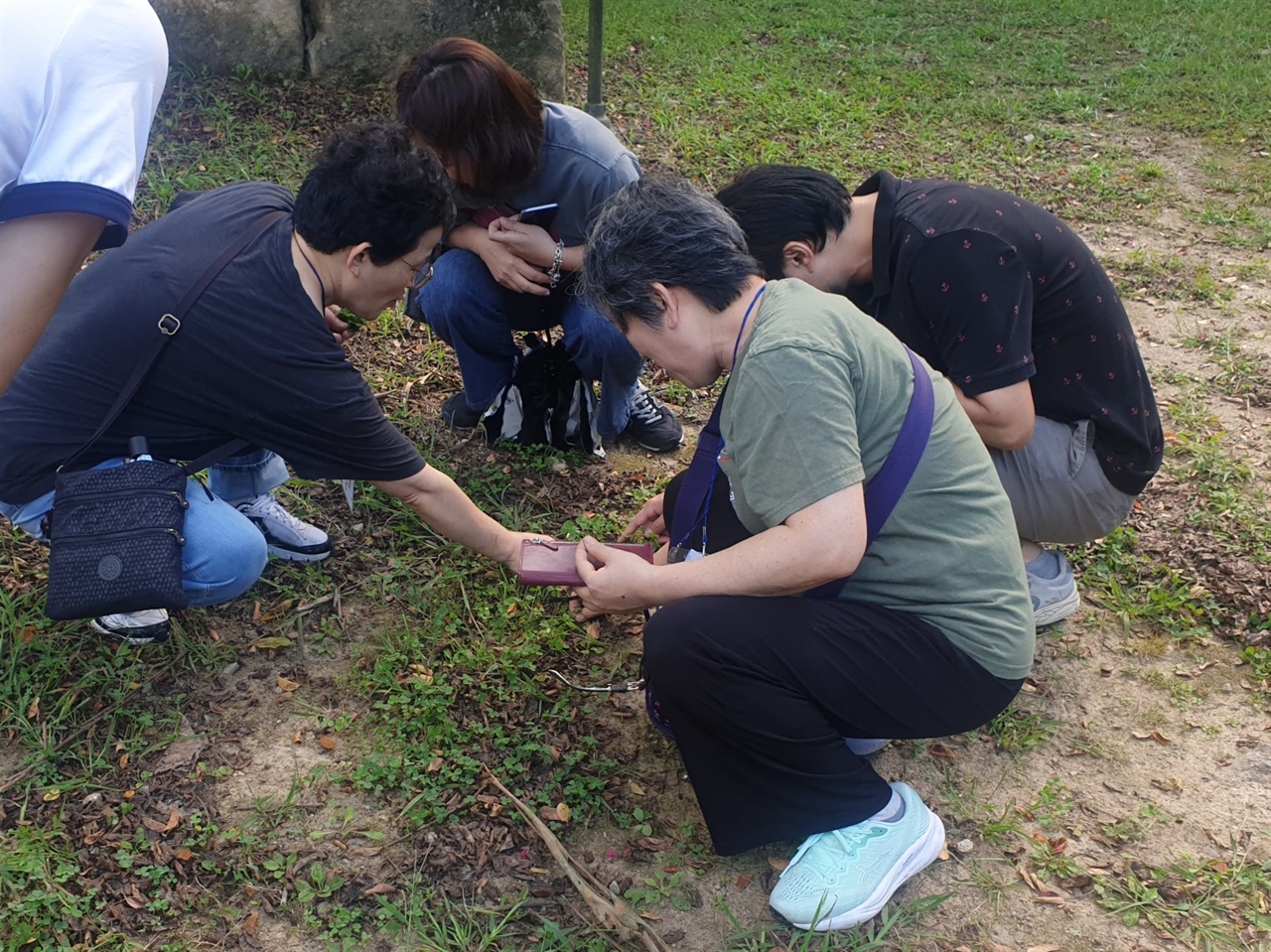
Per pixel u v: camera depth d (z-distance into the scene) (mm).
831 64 7242
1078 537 2955
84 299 2488
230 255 2477
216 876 2312
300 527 3109
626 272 2100
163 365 2438
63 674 2727
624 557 2301
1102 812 2564
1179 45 7816
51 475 2506
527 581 2455
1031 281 2584
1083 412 2752
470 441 3717
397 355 4090
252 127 5191
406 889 2311
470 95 2891
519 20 5754
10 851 2297
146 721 2621
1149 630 3094
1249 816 2559
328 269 2482
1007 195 2666
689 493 2404
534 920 2275
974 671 2199
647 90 6449
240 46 5453
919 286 2549
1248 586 3178
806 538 1990
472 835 2434
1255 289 4898
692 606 2158
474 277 3383
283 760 2592
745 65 6973
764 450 2006
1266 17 8328
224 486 3023
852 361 2053
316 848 2389
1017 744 2723
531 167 3051
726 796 2266
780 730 2162
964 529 2164
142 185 4668
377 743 2629
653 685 2262
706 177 5512
